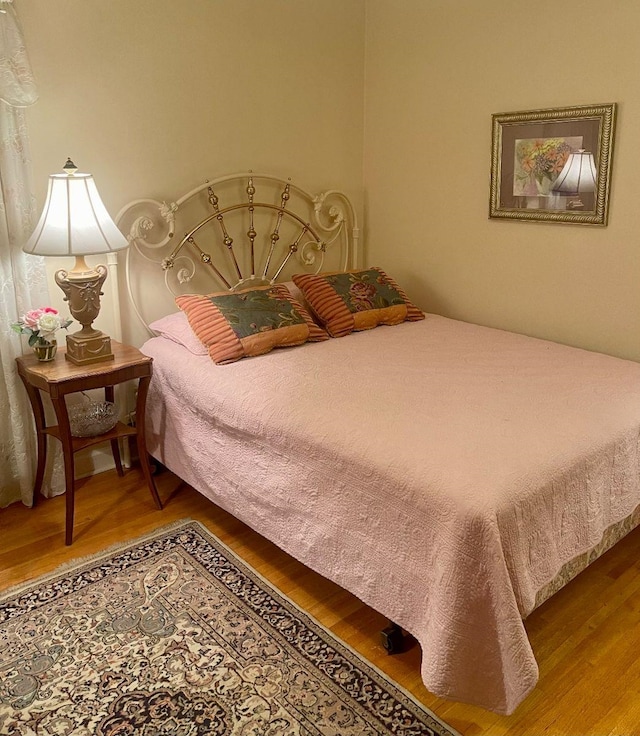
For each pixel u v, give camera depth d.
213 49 3.17
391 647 2.05
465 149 3.43
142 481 3.18
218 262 3.43
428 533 1.82
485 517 1.69
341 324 3.21
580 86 2.93
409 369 2.71
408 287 3.91
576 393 2.42
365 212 4.03
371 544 2.00
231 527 2.78
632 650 2.06
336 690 1.92
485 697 1.75
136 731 1.79
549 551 1.88
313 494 2.18
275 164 3.54
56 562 2.54
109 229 2.65
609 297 3.02
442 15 3.38
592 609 2.25
